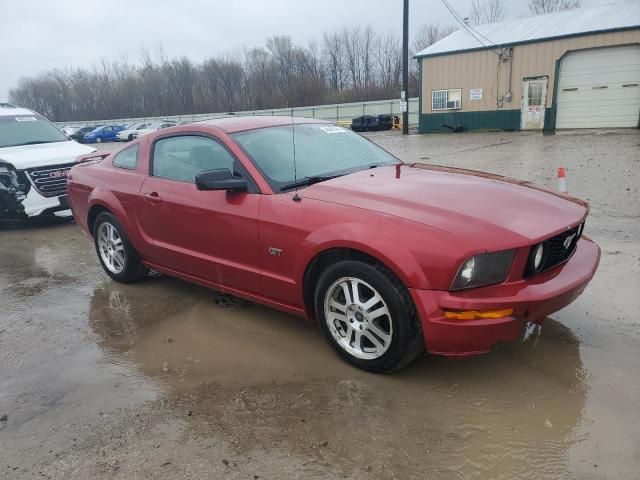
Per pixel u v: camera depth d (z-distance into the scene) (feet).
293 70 205.57
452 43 86.89
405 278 9.48
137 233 15.42
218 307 14.60
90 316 14.57
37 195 26.12
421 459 8.22
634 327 12.11
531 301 9.20
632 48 69.51
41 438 9.21
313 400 9.91
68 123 207.51
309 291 11.43
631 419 8.91
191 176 13.82
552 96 76.18
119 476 8.18
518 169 37.96
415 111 125.59
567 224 10.27
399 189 11.23
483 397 9.75
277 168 12.49
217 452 8.62
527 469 7.91
